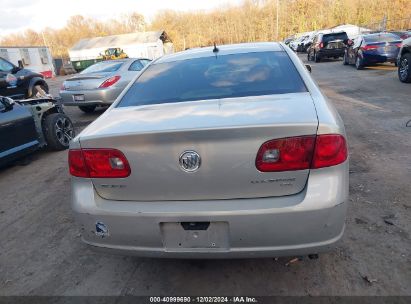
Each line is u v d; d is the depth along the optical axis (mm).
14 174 4992
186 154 1929
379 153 4508
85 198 2146
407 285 2236
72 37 84750
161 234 2047
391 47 13359
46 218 3539
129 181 2051
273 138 1877
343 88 9742
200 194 1978
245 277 2434
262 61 2885
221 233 1994
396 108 6816
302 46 33688
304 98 2295
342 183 1949
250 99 2371
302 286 2307
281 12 72000
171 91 2693
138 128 2064
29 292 2465
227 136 1877
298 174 1909
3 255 2947
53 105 6051
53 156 5719
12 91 9688
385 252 2562
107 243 2156
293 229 1906
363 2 53969
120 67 8680
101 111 9789
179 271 2557
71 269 2686
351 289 2242
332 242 1968
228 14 78062
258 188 1928
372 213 3082
